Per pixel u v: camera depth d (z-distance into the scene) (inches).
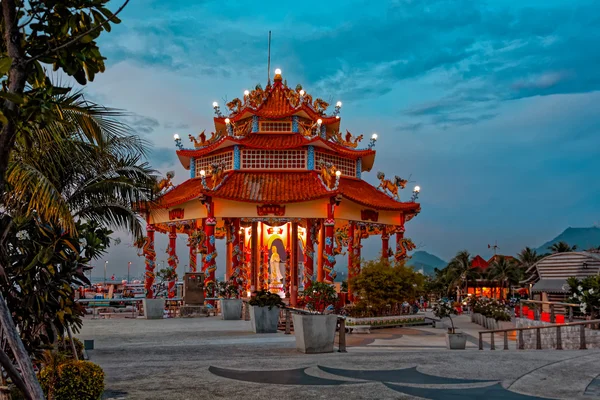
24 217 416.5
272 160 1727.4
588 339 1072.8
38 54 264.5
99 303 1676.9
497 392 467.5
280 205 1608.0
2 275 376.2
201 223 1793.8
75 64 273.3
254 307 1021.8
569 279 1216.8
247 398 441.1
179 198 1669.5
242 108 1859.0
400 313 1523.1
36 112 252.5
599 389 478.3
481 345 973.8
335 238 2111.2
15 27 250.7
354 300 1599.4
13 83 249.3
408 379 528.1
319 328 740.7
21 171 382.9
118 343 842.2
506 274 4101.9
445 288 4131.4
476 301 1969.7
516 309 1755.7
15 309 419.8
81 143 431.5
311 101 1847.9
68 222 392.2
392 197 1857.8
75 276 449.7
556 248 4475.9
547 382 509.0
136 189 546.0
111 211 544.4
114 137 411.2
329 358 677.3
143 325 1158.3
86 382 384.8
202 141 1866.4
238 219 1694.1
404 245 1811.0
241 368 589.0
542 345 1197.1
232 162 1729.8
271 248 1990.7
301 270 1975.9
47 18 271.3
